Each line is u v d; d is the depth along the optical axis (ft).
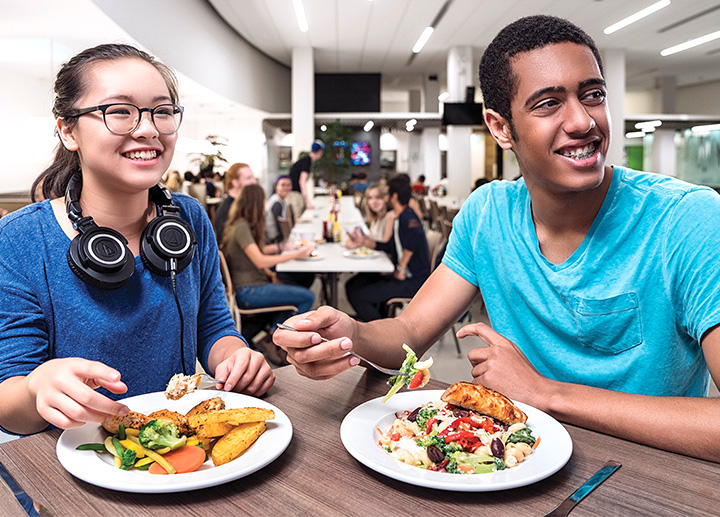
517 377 2.98
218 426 2.43
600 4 29.53
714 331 2.94
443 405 2.65
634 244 3.38
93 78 3.17
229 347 3.87
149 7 21.01
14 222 3.34
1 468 2.25
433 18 32.32
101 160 3.19
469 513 1.97
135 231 3.67
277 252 12.48
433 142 54.85
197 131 52.49
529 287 3.81
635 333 3.45
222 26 32.22
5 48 19.02
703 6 30.32
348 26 34.04
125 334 3.44
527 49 3.11
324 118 42.75
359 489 2.13
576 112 3.00
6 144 19.11
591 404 2.72
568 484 2.17
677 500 2.04
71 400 2.23
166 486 1.98
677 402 2.60
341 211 26.86
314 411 2.90
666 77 51.60
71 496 2.06
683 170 54.70
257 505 2.01
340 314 3.18
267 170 46.42
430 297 4.18
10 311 3.19
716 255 3.03
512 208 3.90
